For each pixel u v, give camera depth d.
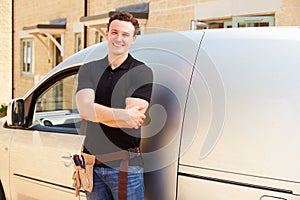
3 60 16.70
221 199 2.46
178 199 2.64
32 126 3.85
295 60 2.38
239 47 2.60
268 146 2.32
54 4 13.68
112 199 2.79
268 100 2.37
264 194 2.31
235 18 7.31
